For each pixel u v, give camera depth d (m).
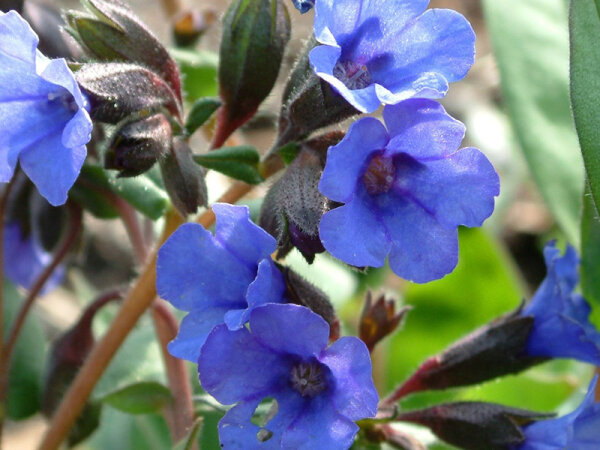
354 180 0.05
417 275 0.05
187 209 0.06
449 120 0.05
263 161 0.07
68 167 0.05
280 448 0.05
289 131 0.06
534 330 0.07
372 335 0.07
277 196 0.06
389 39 0.06
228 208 0.05
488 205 0.05
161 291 0.06
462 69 0.06
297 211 0.06
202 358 0.05
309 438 0.05
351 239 0.05
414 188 0.06
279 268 0.06
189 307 0.06
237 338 0.05
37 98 0.06
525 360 0.07
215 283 0.06
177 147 0.06
